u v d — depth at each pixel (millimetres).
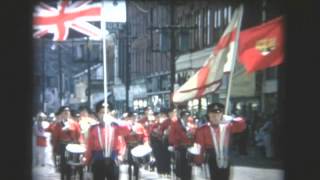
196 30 36594
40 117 15195
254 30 8852
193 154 12078
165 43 38375
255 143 22547
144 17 46094
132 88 51562
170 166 18516
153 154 18922
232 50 10664
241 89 23812
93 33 11859
